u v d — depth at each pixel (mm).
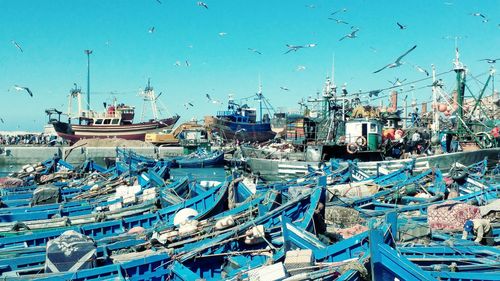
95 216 19141
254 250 12914
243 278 10727
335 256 10883
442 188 22438
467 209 15617
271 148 47281
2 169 57250
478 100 37188
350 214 17328
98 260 12352
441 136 36156
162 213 19281
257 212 16359
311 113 43625
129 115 83375
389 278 8578
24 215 20000
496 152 32594
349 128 36594
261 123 74375
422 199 21656
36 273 11773
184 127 71625
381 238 8680
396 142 36938
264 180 35219
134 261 11828
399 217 16078
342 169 28984
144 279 11914
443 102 42938
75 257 11492
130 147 65062
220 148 61625
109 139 68875
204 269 13078
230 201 19078
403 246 12367
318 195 14195
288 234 11664
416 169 31766
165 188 23062
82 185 31172
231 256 13273
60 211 20750
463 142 35500
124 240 14500
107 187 27844
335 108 38969
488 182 24734
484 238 13648
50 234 15617
